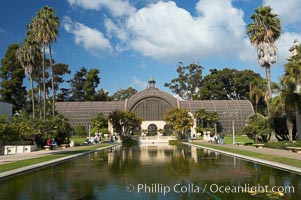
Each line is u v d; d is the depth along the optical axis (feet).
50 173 60.03
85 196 38.86
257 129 146.92
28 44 164.96
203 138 249.75
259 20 139.44
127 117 238.48
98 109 312.50
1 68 266.77
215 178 51.83
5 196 38.93
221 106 320.50
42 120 148.15
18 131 126.21
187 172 60.03
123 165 73.97
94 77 392.47
